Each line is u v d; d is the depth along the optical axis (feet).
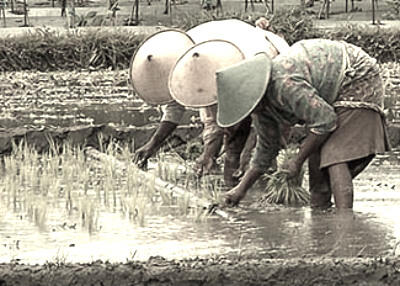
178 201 42.09
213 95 44.21
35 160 53.06
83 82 113.29
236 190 41.73
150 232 36.04
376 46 133.28
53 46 130.72
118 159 56.44
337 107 40.16
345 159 40.16
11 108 86.12
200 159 50.49
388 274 28.19
